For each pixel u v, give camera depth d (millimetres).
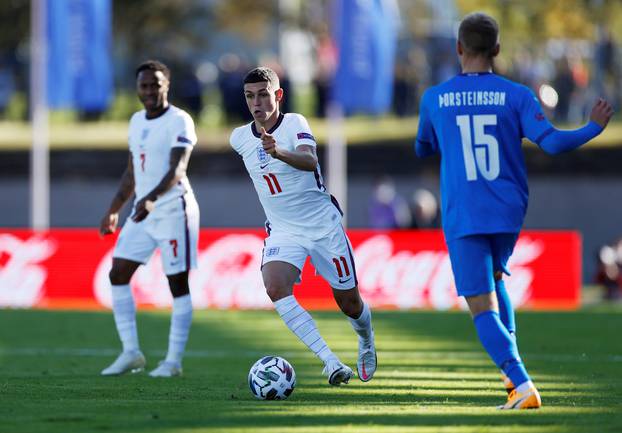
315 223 27281
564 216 99188
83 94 77000
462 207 23266
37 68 86188
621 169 100312
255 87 26484
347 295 27828
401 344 46906
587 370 36031
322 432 19859
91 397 26688
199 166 104312
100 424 21234
